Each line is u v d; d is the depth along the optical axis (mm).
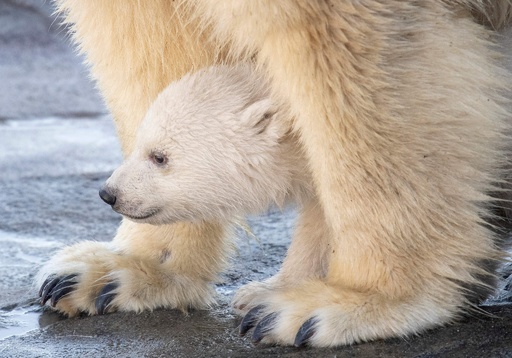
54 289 8359
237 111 7984
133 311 8305
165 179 8062
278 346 7473
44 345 7707
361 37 7074
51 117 18234
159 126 8047
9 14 25062
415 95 7156
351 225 7344
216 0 7383
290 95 7340
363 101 7113
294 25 7055
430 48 7184
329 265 7812
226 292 9055
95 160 15242
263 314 7594
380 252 7340
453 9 7387
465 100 7234
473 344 7246
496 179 7555
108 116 18234
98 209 12469
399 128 7145
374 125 7129
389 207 7227
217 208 8195
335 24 7051
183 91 8086
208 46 8281
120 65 8422
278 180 8055
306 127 7320
